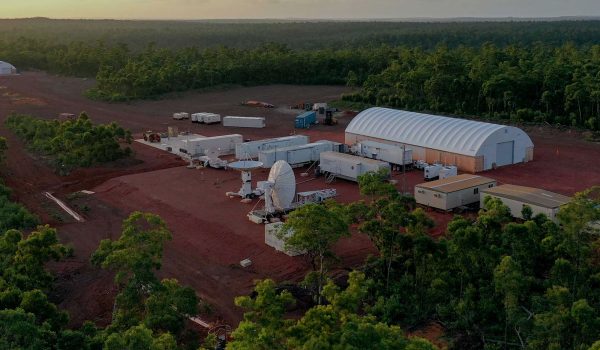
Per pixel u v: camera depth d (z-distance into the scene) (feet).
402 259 141.49
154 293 107.04
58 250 131.23
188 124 345.72
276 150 239.30
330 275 142.00
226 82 489.67
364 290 101.81
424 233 139.85
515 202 169.89
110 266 113.09
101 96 431.84
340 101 416.26
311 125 341.41
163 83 447.01
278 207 184.55
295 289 137.59
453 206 184.85
